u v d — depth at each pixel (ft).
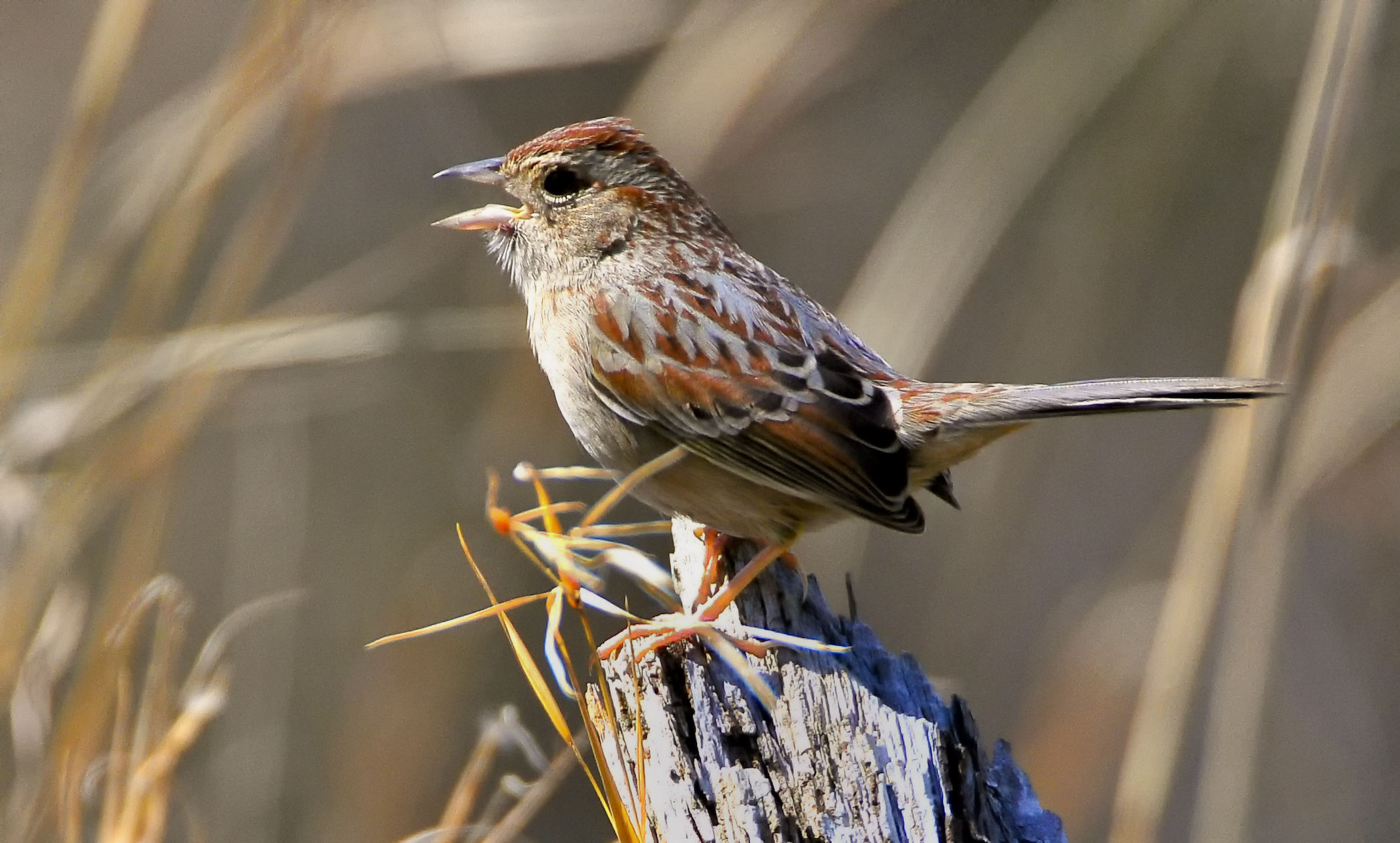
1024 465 38.09
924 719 18.62
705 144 33.94
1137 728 27.50
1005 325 42.19
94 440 27.61
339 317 28.48
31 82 46.68
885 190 44.98
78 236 33.30
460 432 41.39
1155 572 37.73
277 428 36.94
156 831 22.68
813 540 37.55
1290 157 27.71
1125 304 40.06
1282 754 41.27
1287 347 27.02
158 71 46.75
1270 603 27.45
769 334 24.36
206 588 40.11
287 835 36.88
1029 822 18.60
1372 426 30.71
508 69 30.73
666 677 19.47
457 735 37.93
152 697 23.67
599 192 25.53
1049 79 33.83
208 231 39.17
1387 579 41.70
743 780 18.47
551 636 19.38
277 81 26.78
